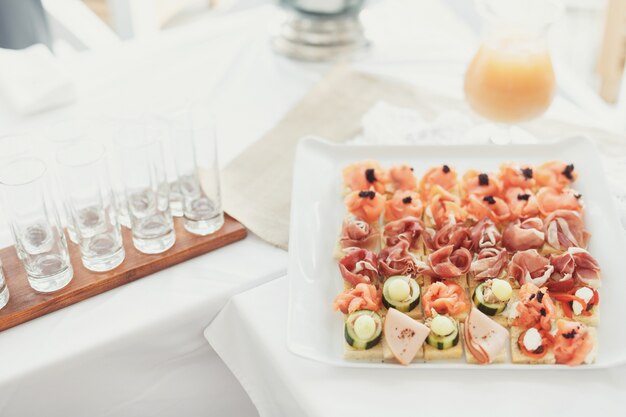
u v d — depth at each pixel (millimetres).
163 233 820
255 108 1038
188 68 1113
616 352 712
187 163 845
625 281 763
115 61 1131
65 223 869
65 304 788
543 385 701
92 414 801
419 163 913
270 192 900
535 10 931
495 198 832
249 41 1164
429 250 802
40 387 752
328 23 1126
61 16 1675
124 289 808
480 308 750
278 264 829
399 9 1267
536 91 912
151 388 823
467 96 958
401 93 1046
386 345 720
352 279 770
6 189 747
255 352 776
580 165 887
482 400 693
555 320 738
